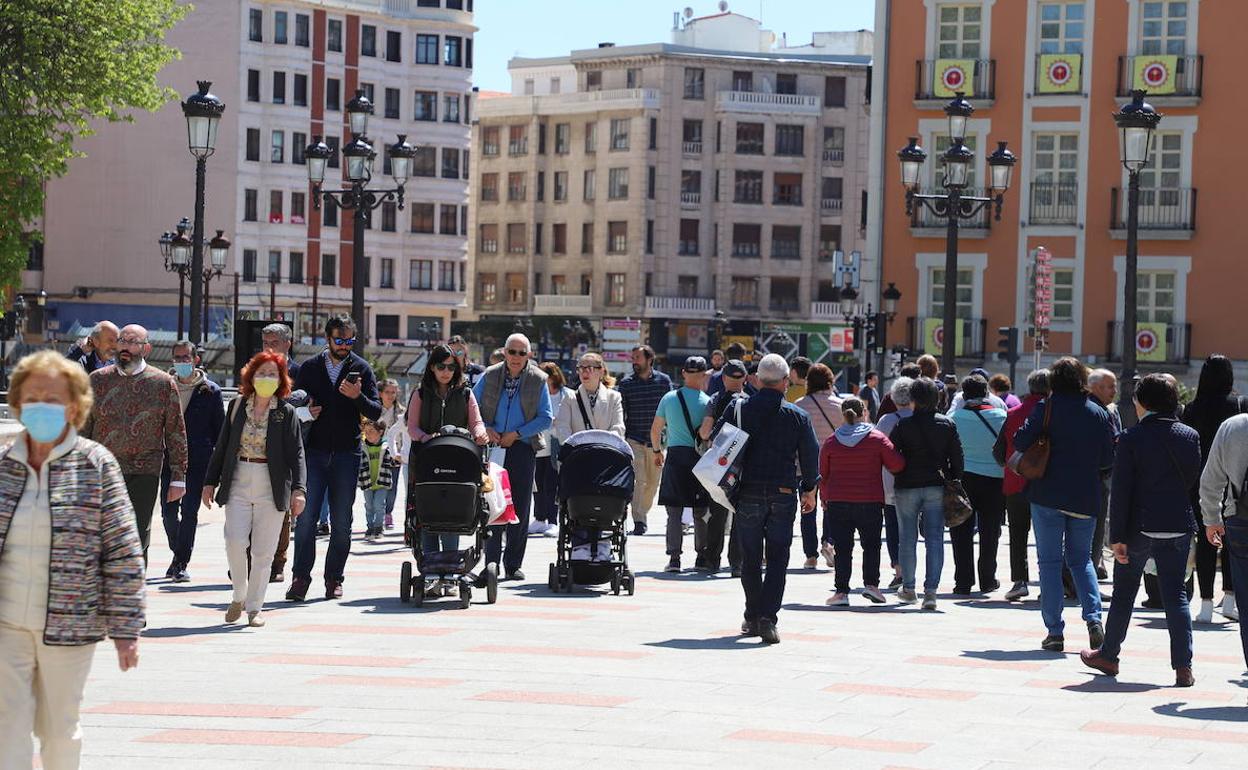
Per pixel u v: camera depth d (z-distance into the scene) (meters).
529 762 10.52
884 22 66.56
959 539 22.25
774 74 133.50
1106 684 14.54
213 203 113.44
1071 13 65.44
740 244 132.75
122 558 8.66
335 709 12.32
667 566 23.88
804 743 11.34
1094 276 65.25
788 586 22.86
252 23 114.56
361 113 37.19
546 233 136.38
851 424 20.69
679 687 13.58
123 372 17.75
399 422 28.75
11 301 77.19
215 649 15.37
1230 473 13.96
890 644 16.78
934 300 66.25
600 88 135.25
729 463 16.66
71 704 8.65
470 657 15.00
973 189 66.12
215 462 17.03
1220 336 64.31
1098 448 16.44
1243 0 63.88
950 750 11.27
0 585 8.46
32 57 56.03
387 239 121.75
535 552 26.22
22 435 8.62
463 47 123.75
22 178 58.44
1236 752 11.53
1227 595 19.69
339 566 19.50
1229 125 64.06
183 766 10.33
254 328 29.16
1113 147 65.00
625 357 108.56
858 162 133.75
